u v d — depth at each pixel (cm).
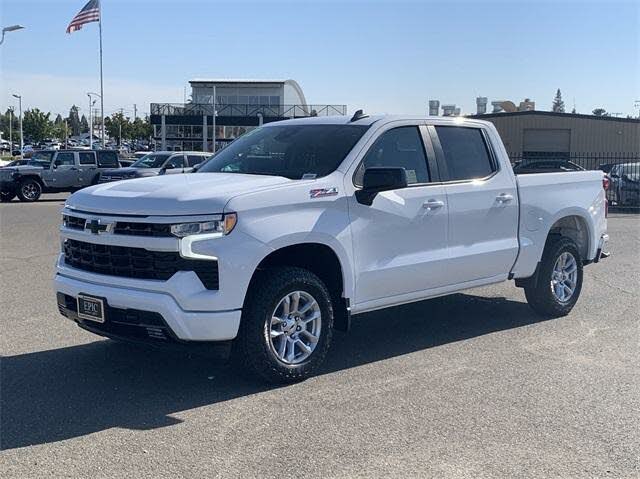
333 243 574
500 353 661
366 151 614
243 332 542
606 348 680
